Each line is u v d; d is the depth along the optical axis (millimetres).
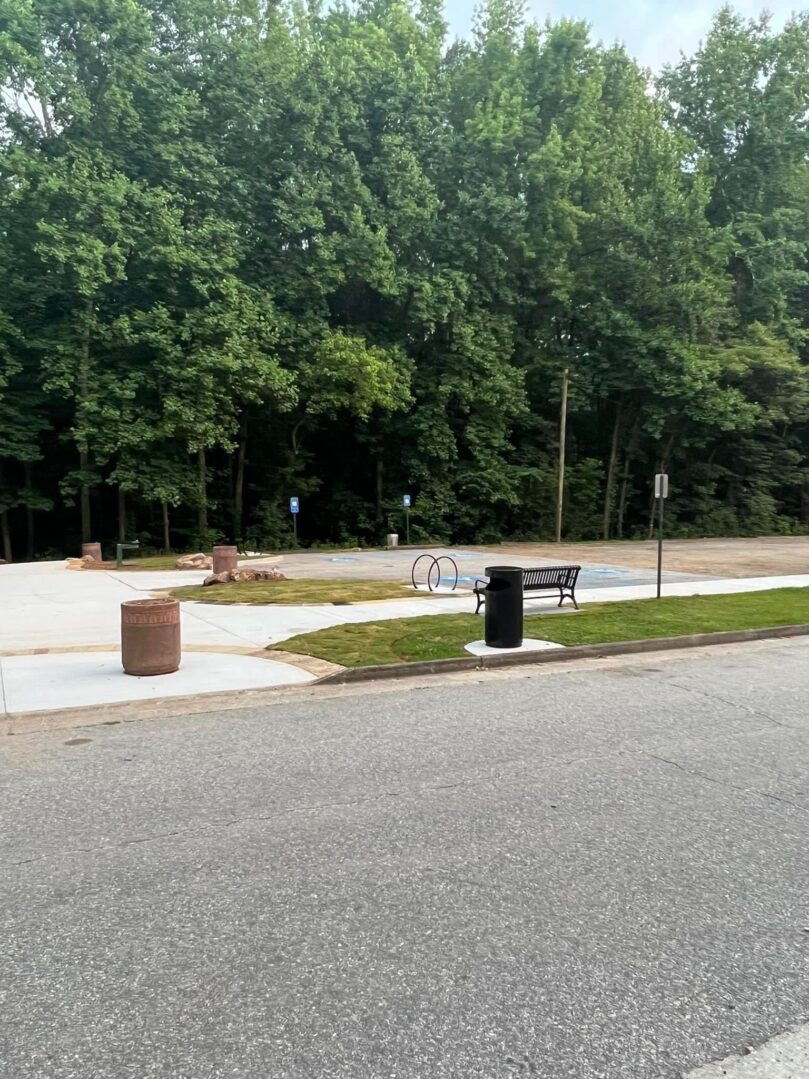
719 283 39781
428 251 35938
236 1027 2717
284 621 12062
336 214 32344
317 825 4477
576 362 40719
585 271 39500
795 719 6832
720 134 43812
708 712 7070
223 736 6332
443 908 3527
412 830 4395
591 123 37938
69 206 27266
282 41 33906
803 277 41875
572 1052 2586
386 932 3322
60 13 27734
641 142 39875
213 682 8195
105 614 13133
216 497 37688
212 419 30031
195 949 3207
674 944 3238
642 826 4461
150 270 28891
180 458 31734
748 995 2898
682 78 44906
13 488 32250
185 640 10602
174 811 4707
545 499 40594
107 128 28297
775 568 22047
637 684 8258
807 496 50062
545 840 4262
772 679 8508
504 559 26094
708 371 38281
